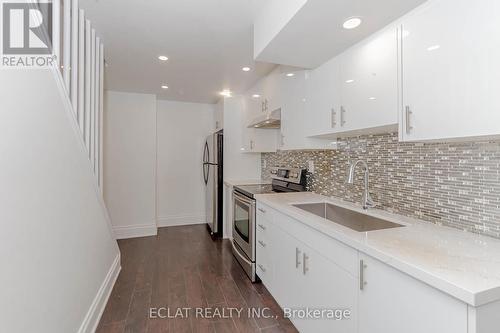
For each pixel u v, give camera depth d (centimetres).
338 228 131
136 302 210
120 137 383
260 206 238
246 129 376
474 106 94
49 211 128
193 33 207
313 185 265
